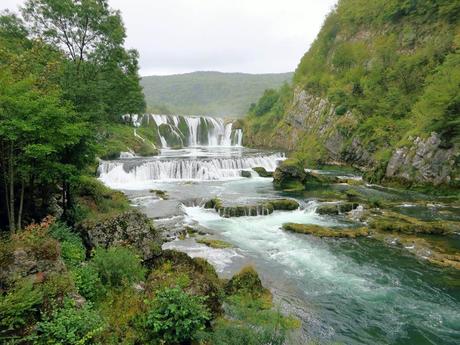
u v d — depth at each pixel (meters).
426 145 34.62
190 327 8.72
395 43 60.16
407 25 60.19
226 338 8.52
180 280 10.61
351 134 51.47
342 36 80.31
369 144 46.81
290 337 10.20
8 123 10.49
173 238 19.41
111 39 27.94
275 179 37.12
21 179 13.40
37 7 25.11
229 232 21.12
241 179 40.97
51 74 16.56
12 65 14.33
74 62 25.94
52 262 8.62
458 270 15.47
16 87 11.07
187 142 87.06
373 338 10.58
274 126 85.94
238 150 70.44
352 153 50.19
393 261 16.66
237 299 10.80
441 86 34.03
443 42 46.97
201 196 30.02
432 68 46.56
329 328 11.01
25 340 6.95
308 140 64.19
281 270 15.55
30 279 7.93
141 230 13.77
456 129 32.50
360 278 14.80
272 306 11.98
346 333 10.78
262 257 17.08
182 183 37.44
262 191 33.31
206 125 93.12
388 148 42.31
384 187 36.84
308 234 20.64
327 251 17.97
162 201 27.50
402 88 48.97
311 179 39.25
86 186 20.72
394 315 11.89
